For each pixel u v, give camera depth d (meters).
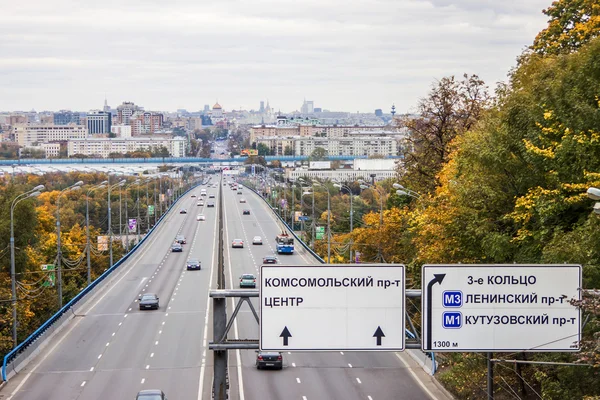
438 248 59.06
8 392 59.62
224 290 37.12
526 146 51.47
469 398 54.59
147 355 71.06
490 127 58.38
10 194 99.56
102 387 60.38
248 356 71.06
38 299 102.94
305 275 36.34
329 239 125.12
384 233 104.31
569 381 43.53
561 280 36.06
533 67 61.47
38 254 114.19
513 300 36.12
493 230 55.25
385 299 36.50
